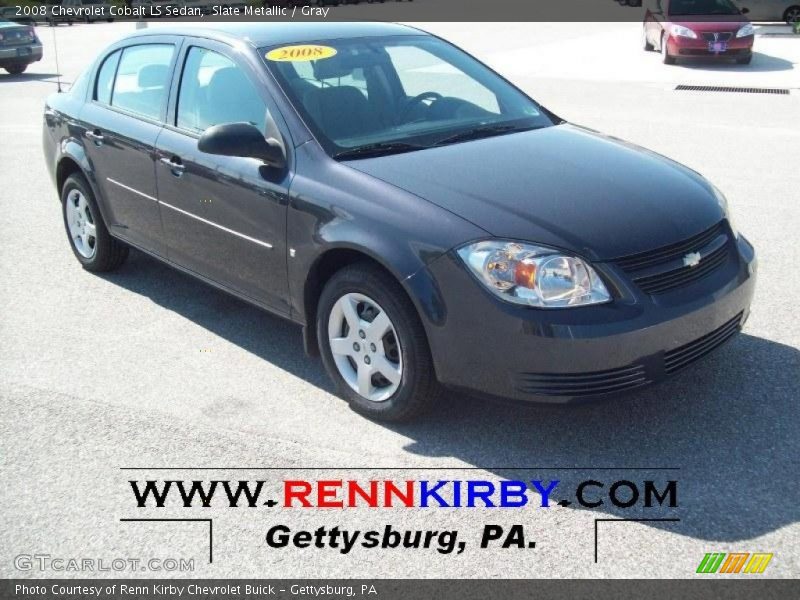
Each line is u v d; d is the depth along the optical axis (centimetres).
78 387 428
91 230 584
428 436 371
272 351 465
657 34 1702
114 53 551
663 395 397
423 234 344
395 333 361
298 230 391
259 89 426
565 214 347
